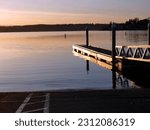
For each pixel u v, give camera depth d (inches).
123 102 454.6
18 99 486.3
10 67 1884.8
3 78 1413.6
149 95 492.4
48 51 3248.0
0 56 2765.7
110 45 3641.7
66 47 3875.5
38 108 431.5
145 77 1203.2
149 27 1443.2
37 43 5398.6
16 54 2970.0
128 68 1309.1
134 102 454.0
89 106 435.5
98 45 3634.4
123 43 3688.5
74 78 1370.6
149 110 412.5
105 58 1576.0
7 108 434.9
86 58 2097.7
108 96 490.9
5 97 498.9
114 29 1414.9
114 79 1266.0
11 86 1183.6
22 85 1203.9
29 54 2928.2
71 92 523.5
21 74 1547.7
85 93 514.0
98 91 525.0
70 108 426.9
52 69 1738.4
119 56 1385.3
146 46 1155.9
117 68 1414.9
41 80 1328.7
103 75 1432.1
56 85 1186.0
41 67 1854.1
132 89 534.0
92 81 1272.1
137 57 1261.1
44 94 514.9
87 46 2469.2
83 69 1695.4
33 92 530.9
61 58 2407.7
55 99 480.1
